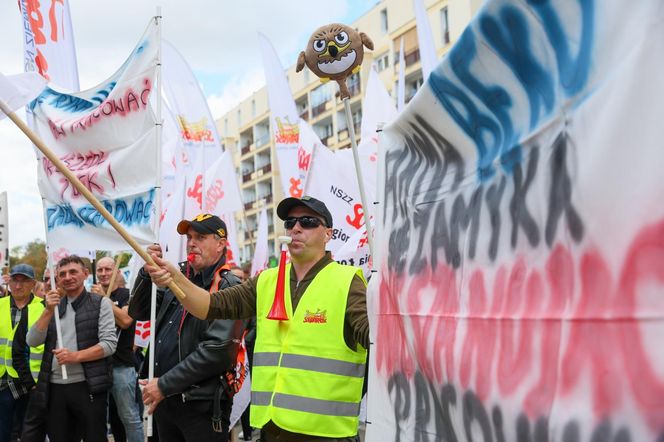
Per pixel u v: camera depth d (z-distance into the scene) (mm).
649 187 1309
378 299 2953
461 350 2076
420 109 2436
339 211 6582
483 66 1952
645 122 1318
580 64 1528
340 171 6641
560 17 1586
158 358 4504
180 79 11414
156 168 4613
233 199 9008
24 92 3975
